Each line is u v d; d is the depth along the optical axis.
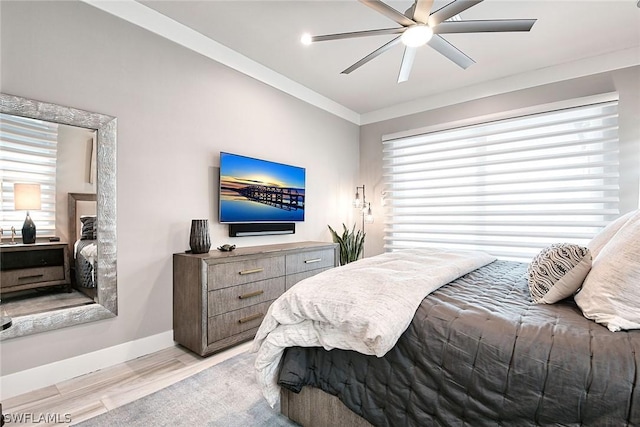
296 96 3.64
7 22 1.79
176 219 2.55
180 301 2.45
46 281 1.94
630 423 0.85
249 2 2.27
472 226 3.71
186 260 2.39
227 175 2.86
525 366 1.00
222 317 2.39
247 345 2.56
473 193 3.69
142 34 2.33
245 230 3.07
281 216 3.42
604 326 1.09
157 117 2.42
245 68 3.06
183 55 2.58
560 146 3.12
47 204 1.95
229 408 1.70
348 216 4.49
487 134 3.55
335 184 4.26
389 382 1.24
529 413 0.97
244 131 3.07
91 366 2.10
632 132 2.84
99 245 2.13
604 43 2.77
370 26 2.55
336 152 4.27
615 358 0.92
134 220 2.30
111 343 2.19
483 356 1.07
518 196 3.46
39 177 1.92
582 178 3.02
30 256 1.89
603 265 1.24
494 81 3.53
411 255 2.21
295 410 1.56
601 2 2.24
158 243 2.43
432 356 1.16
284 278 2.90
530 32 2.59
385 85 3.69
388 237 4.36
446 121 3.87
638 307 1.07
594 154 2.97
